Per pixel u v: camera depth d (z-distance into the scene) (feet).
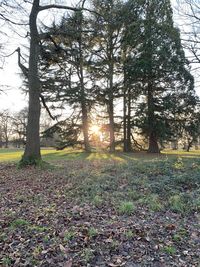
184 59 48.37
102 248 17.60
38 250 17.52
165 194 28.37
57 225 21.31
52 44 64.54
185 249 17.54
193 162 43.55
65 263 16.15
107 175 38.14
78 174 41.86
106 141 110.93
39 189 34.47
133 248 17.62
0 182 41.01
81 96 99.60
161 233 19.63
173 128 95.14
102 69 98.07
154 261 16.26
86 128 103.30
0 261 16.56
